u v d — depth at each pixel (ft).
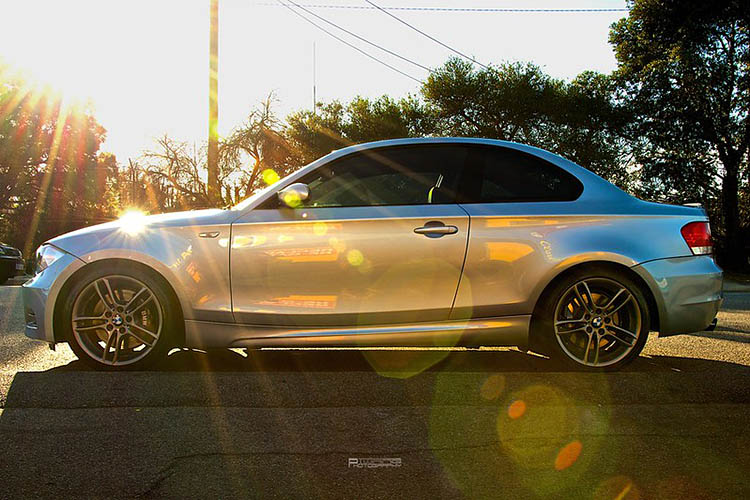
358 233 14.71
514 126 100.63
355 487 9.17
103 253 14.56
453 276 14.76
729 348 18.83
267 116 100.73
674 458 10.21
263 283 14.71
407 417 11.93
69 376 13.87
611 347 15.12
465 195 15.17
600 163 99.96
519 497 8.89
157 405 12.48
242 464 9.91
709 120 96.63
